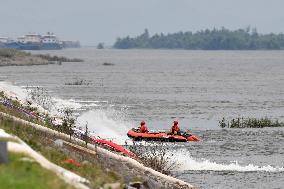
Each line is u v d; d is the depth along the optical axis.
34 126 129.25
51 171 74.56
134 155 142.62
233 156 182.50
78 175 85.00
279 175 154.62
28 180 68.19
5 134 94.75
